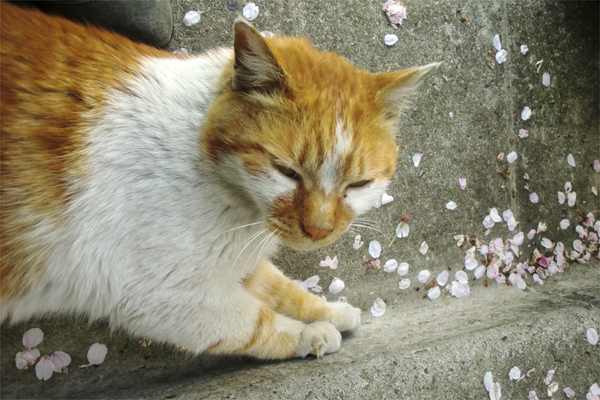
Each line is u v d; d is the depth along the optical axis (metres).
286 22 0.65
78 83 0.52
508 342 0.59
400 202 0.68
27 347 0.57
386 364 0.56
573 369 0.61
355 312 0.62
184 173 0.53
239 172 0.52
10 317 0.56
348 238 0.66
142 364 0.59
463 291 0.69
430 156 0.69
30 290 0.54
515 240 0.73
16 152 0.52
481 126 0.72
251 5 0.63
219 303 0.55
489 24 0.72
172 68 0.54
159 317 0.54
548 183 0.75
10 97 0.51
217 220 0.53
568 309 0.63
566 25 0.75
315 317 0.60
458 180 0.71
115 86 0.53
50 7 0.57
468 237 0.71
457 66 0.71
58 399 0.57
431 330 0.62
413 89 0.54
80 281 0.54
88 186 0.52
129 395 0.56
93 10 0.57
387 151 0.54
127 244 0.53
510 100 0.73
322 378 0.54
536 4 0.74
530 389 0.59
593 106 0.77
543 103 0.75
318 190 0.52
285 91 0.51
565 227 0.75
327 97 0.52
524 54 0.74
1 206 0.52
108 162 0.52
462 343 0.58
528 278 0.73
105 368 0.58
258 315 0.56
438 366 0.57
